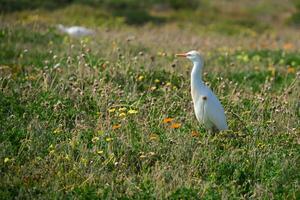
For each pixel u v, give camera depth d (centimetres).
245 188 1184
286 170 1212
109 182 1163
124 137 1291
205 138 1309
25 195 1108
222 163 1230
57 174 1170
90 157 1228
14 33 2267
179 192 1116
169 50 2234
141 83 1656
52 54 1953
